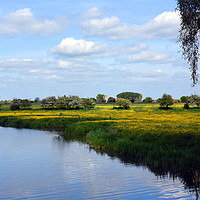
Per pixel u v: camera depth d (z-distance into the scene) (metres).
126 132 23.25
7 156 17.36
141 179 11.39
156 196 9.16
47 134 30.30
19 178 12.02
